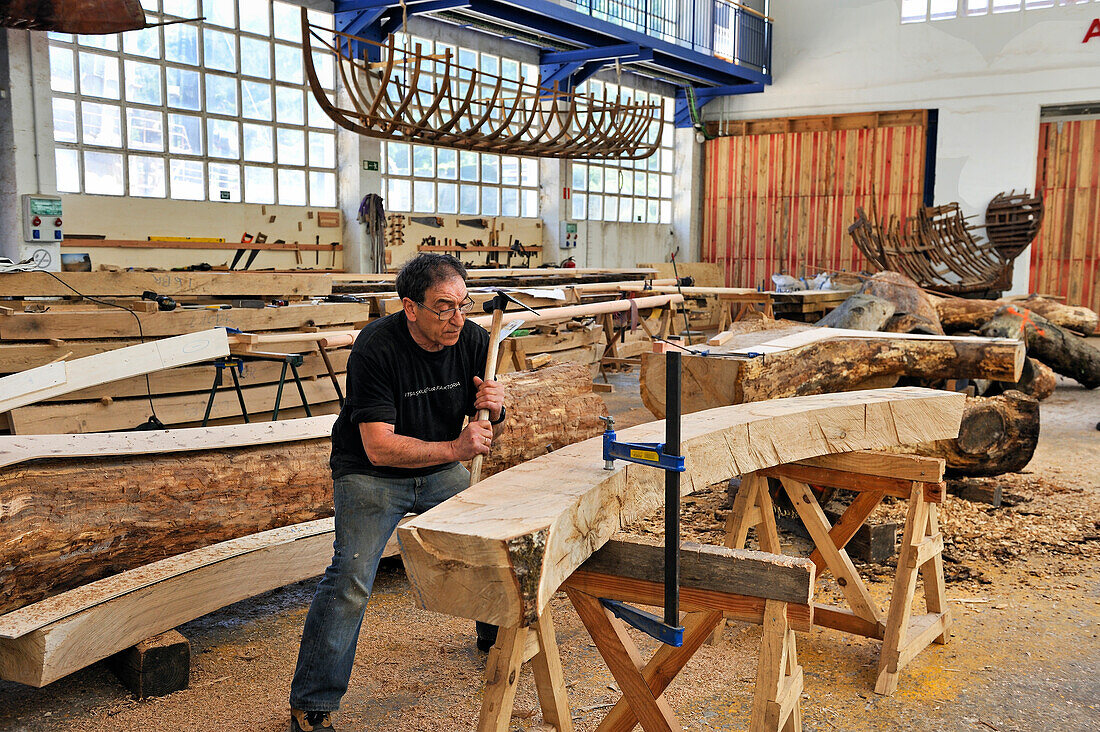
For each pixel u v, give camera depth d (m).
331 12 11.16
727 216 18.56
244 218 10.62
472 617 1.73
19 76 8.30
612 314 9.34
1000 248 15.43
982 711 2.80
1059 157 15.50
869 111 16.84
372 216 11.59
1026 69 15.31
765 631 2.00
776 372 4.16
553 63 14.54
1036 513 4.86
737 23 17.06
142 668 2.78
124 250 9.41
